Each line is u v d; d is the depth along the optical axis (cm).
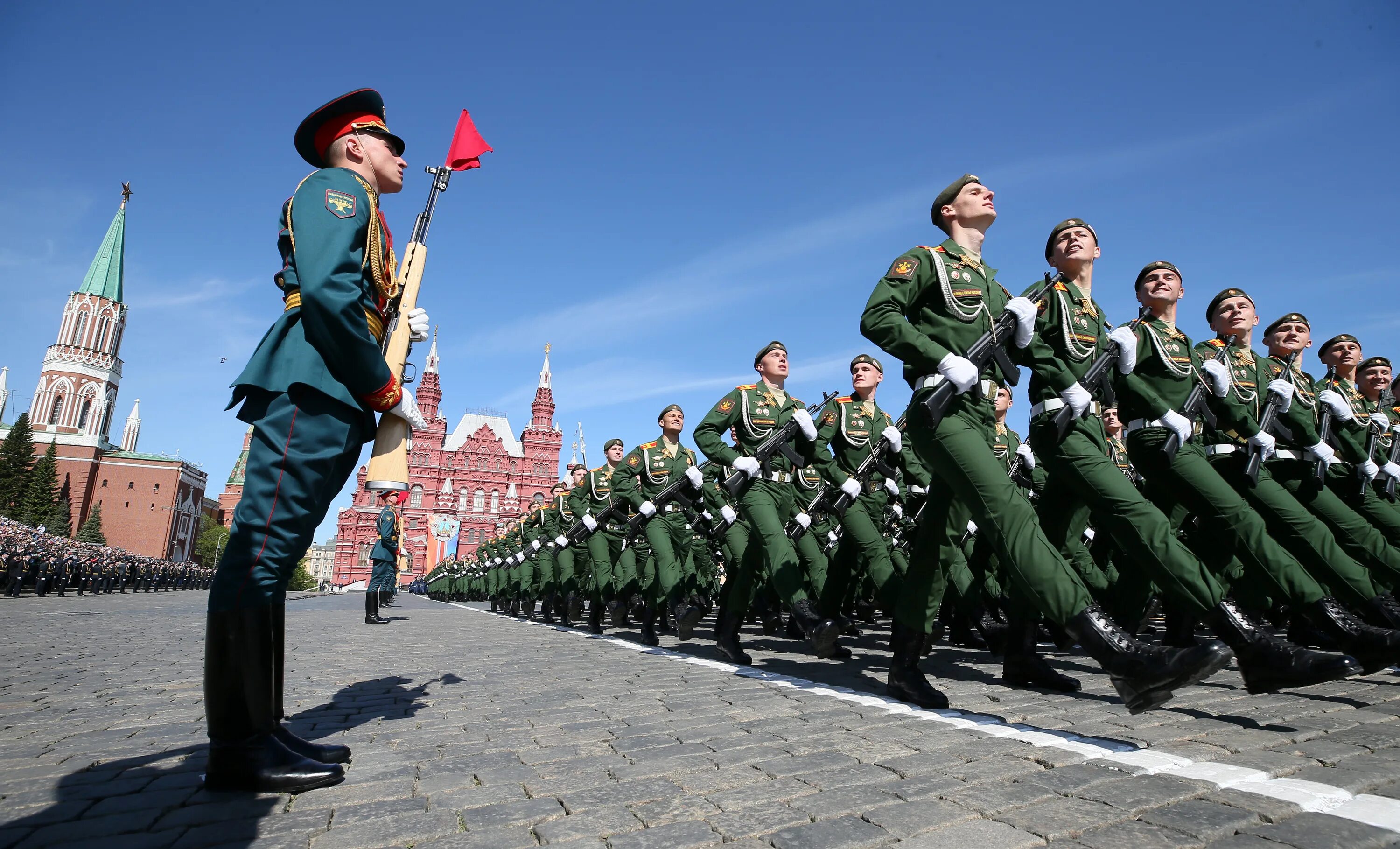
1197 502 465
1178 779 248
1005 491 352
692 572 1127
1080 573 701
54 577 2591
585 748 304
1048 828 207
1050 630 617
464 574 3109
